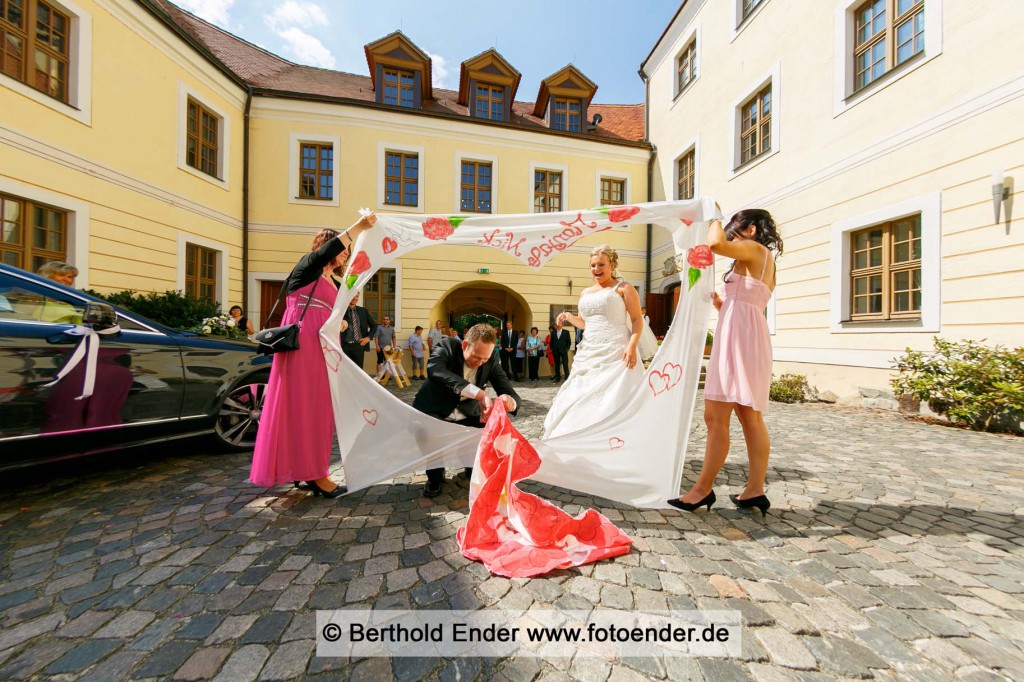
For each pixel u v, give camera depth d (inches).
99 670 50.2
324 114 423.5
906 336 236.5
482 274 471.5
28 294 98.7
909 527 89.7
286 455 96.2
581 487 102.7
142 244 306.5
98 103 275.7
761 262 92.6
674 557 75.4
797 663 51.0
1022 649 54.2
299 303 100.3
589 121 591.5
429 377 108.8
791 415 228.7
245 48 504.7
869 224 259.1
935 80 223.6
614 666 50.1
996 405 184.5
